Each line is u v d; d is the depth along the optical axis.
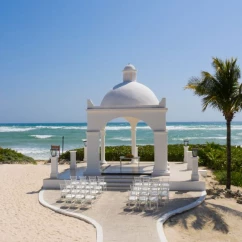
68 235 11.38
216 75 17.25
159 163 19.27
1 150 33.44
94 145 19.64
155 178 18.41
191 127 130.12
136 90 20.45
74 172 20.89
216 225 13.11
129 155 21.53
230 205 15.56
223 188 19.12
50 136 79.94
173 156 28.36
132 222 12.55
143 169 21.25
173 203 15.05
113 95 20.45
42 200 15.85
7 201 16.05
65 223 12.72
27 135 84.12
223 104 17.02
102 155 24.20
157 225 12.16
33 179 22.39
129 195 15.66
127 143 63.25
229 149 18.09
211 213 14.14
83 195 15.07
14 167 28.14
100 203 15.22
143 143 63.34
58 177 19.17
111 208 14.42
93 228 12.12
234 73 17.00
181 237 11.73
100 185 17.25
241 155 26.69
